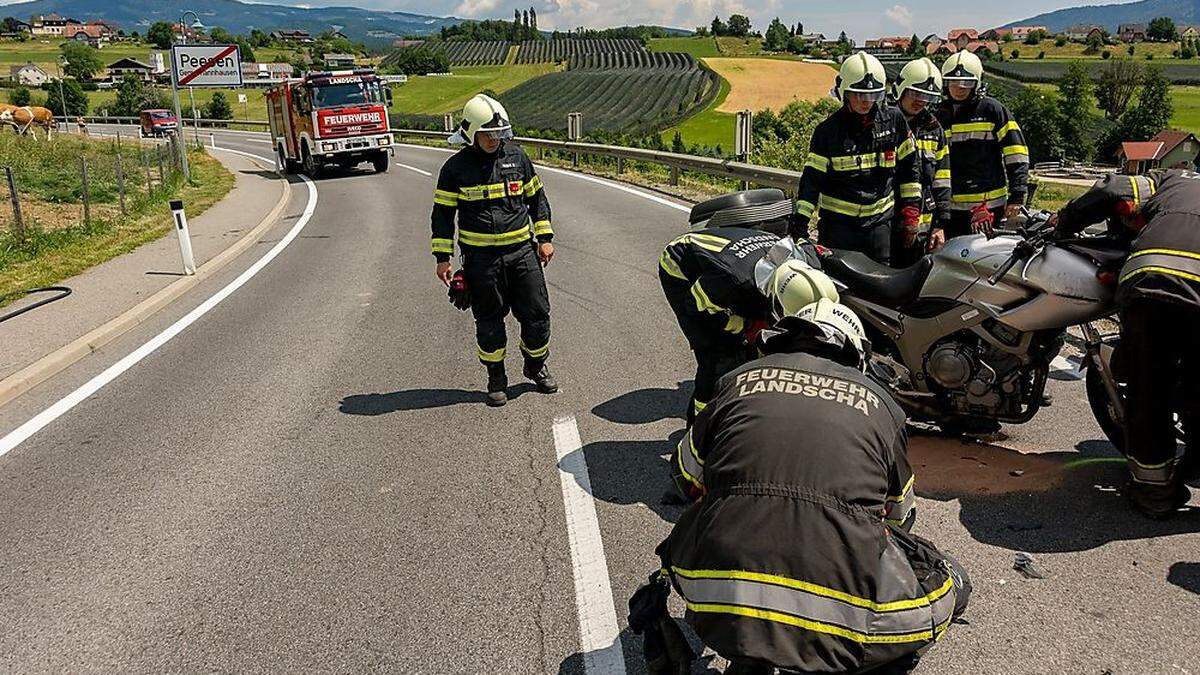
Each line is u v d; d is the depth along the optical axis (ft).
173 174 76.23
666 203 52.13
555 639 11.76
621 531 14.43
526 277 20.16
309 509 15.64
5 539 15.02
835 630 7.93
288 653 11.69
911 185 19.10
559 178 71.15
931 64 19.86
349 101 87.15
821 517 8.17
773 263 14.32
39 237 43.34
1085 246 14.24
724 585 8.16
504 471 16.87
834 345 9.37
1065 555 13.09
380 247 44.16
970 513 14.40
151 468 17.69
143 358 25.75
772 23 387.55
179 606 12.85
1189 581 12.32
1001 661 10.89
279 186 76.89
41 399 22.38
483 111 19.12
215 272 39.19
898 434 8.91
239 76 81.87
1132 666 10.69
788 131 120.26
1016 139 21.43
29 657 11.83
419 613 12.45
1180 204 12.94
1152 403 13.38
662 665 10.12
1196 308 12.33
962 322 15.31
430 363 24.04
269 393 22.06
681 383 21.40
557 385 21.30
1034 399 15.37
